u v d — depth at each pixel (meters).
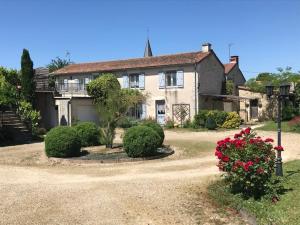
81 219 7.36
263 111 35.16
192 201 8.50
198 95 29.94
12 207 8.15
